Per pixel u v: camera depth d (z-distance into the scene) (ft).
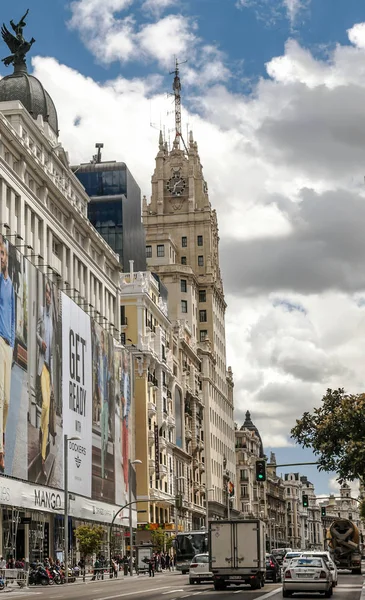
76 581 246.27
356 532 249.96
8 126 250.57
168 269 568.00
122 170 473.67
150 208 630.33
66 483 245.45
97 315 346.95
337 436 201.87
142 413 392.88
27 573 207.72
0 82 311.27
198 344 583.99
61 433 273.95
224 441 632.38
